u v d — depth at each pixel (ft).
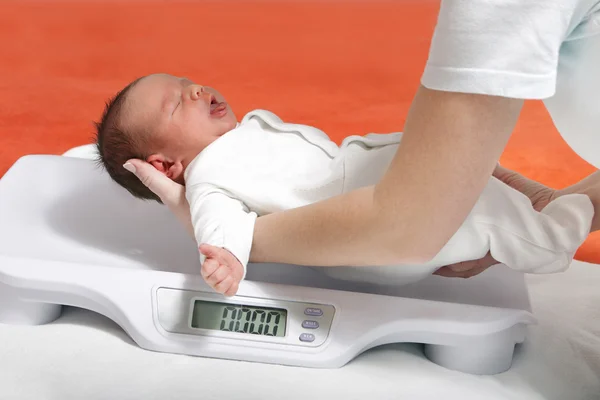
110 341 4.08
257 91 7.45
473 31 2.71
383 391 3.84
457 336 3.92
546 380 4.02
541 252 3.82
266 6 9.20
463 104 2.81
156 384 3.82
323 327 3.97
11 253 4.17
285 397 3.78
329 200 3.46
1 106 7.03
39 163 5.00
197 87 4.53
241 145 4.38
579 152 3.65
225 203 4.03
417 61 8.12
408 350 4.17
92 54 8.04
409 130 2.96
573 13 2.88
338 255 3.48
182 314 4.00
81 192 4.80
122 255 4.31
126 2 9.18
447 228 3.13
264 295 4.00
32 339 4.07
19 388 3.79
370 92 7.52
